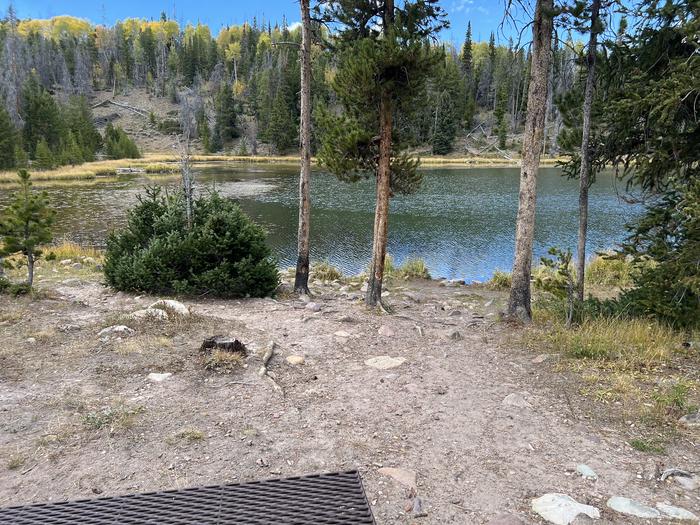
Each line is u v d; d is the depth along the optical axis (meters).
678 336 6.61
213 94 128.88
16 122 73.62
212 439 4.02
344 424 4.35
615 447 3.96
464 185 44.81
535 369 5.77
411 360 6.14
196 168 67.81
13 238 8.12
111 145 76.75
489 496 3.30
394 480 3.47
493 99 104.06
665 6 7.01
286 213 28.80
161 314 7.18
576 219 26.58
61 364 5.46
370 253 19.53
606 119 8.18
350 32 8.97
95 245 19.30
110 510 3.02
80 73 129.50
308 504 3.10
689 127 7.38
